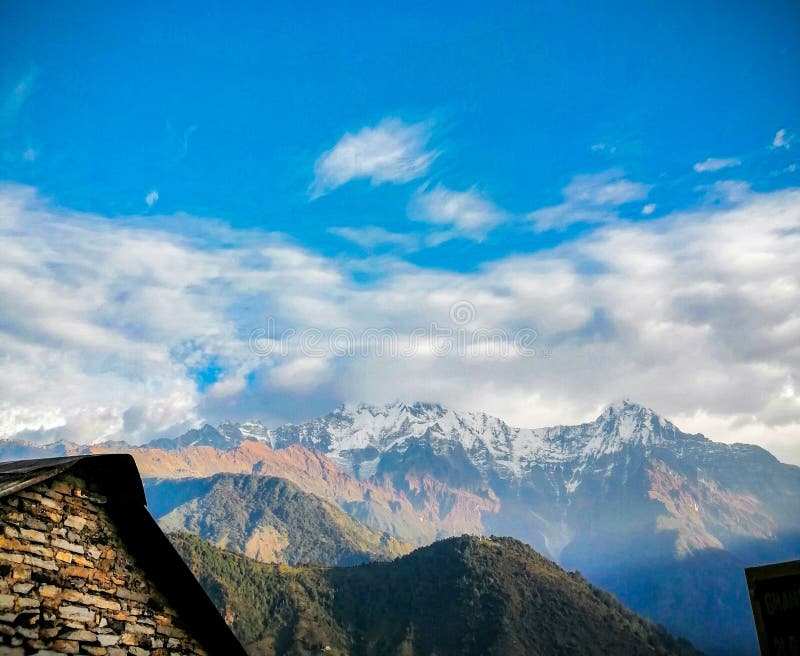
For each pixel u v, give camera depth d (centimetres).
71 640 1387
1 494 1323
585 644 14300
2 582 1325
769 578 922
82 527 1484
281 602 16212
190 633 1592
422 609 16050
